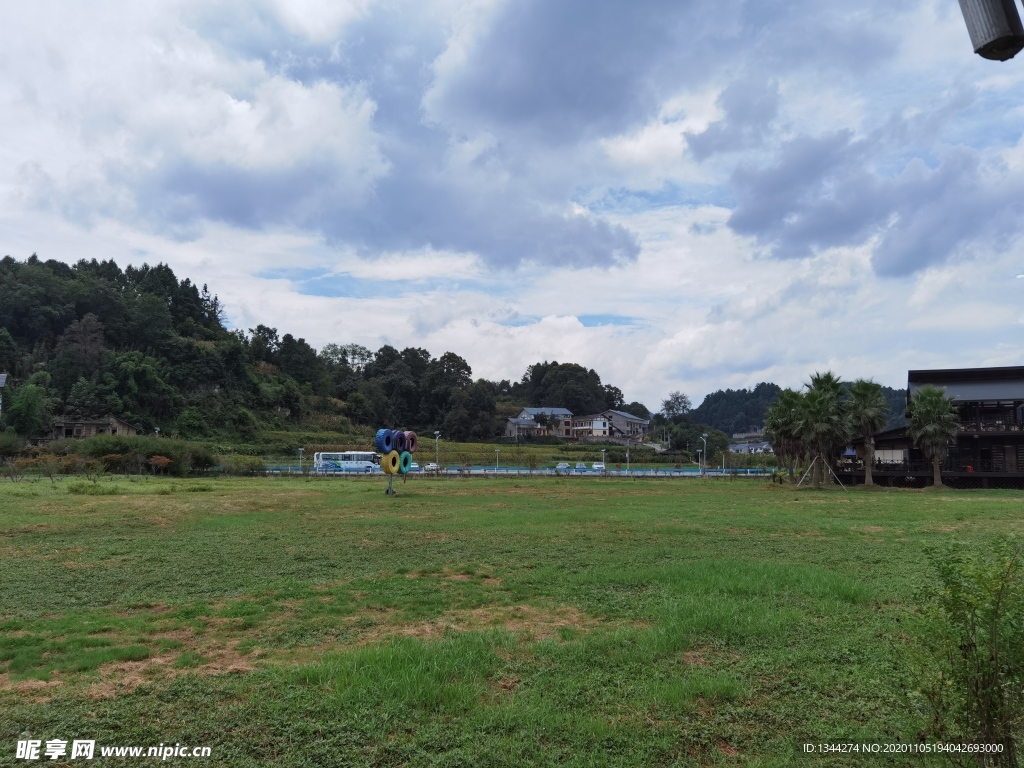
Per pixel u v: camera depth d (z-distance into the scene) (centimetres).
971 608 452
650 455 11406
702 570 1453
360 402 13475
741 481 6562
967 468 5222
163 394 10212
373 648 870
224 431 10394
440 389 14050
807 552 1772
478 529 2286
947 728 482
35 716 650
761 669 814
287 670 793
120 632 996
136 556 1684
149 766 557
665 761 580
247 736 611
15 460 6116
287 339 14425
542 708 673
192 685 742
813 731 637
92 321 10725
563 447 11719
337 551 1783
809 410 5147
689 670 806
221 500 3503
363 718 646
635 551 1783
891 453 5959
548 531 2234
